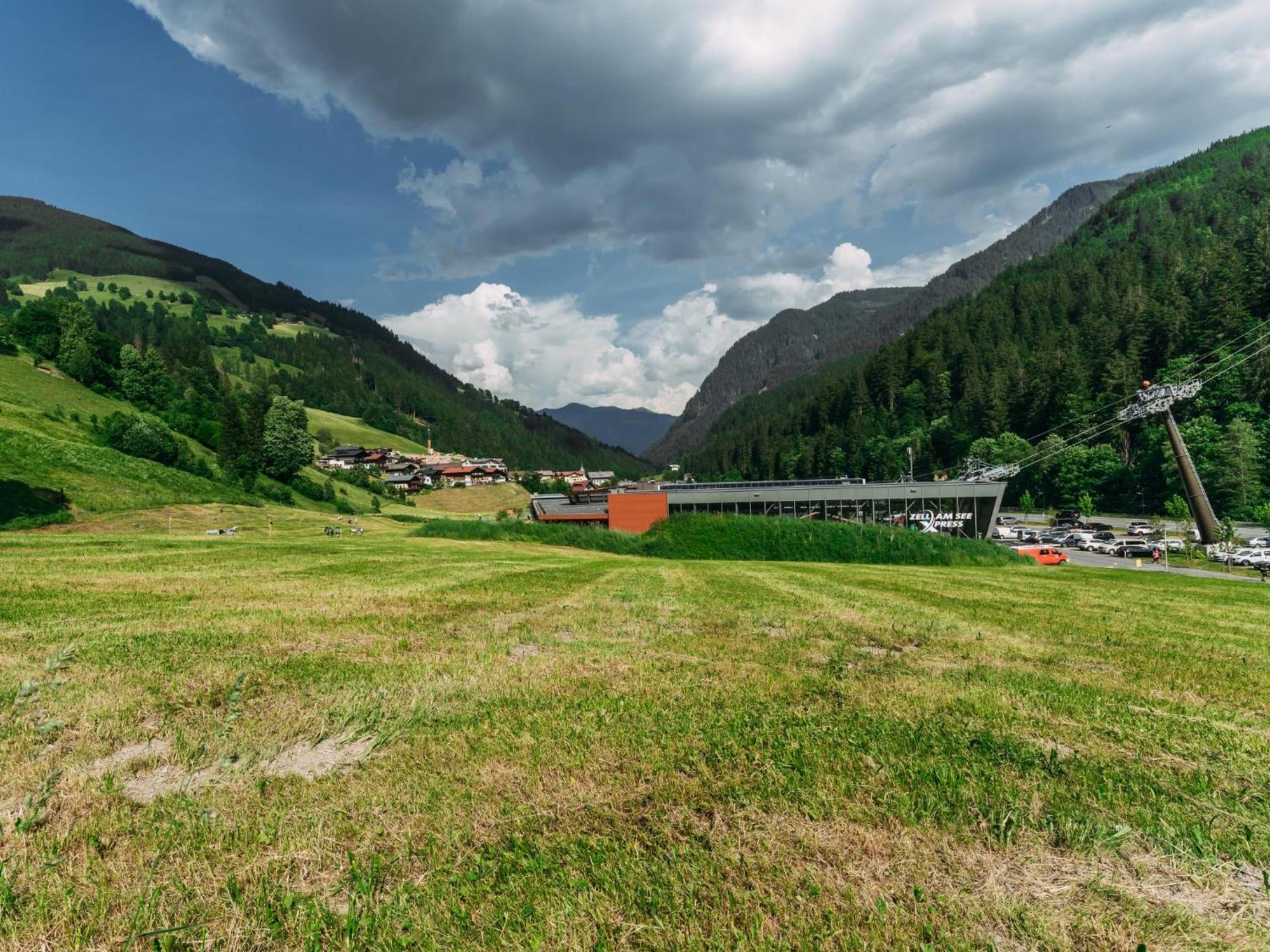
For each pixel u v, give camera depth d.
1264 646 9.77
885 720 5.18
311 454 109.25
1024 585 21.41
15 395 82.44
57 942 2.46
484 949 2.44
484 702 5.52
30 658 6.55
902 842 3.26
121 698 5.29
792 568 28.08
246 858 3.04
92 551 21.47
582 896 2.75
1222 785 4.09
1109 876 3.01
